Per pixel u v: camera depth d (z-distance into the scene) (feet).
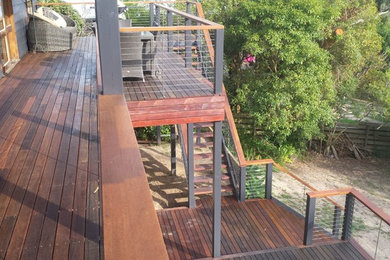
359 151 44.16
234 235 20.62
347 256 18.07
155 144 35.99
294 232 20.81
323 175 39.19
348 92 40.47
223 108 16.72
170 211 23.22
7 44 22.15
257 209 23.41
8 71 20.25
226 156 25.96
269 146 40.52
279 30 34.86
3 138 11.94
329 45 39.60
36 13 27.14
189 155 22.84
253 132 41.37
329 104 41.86
